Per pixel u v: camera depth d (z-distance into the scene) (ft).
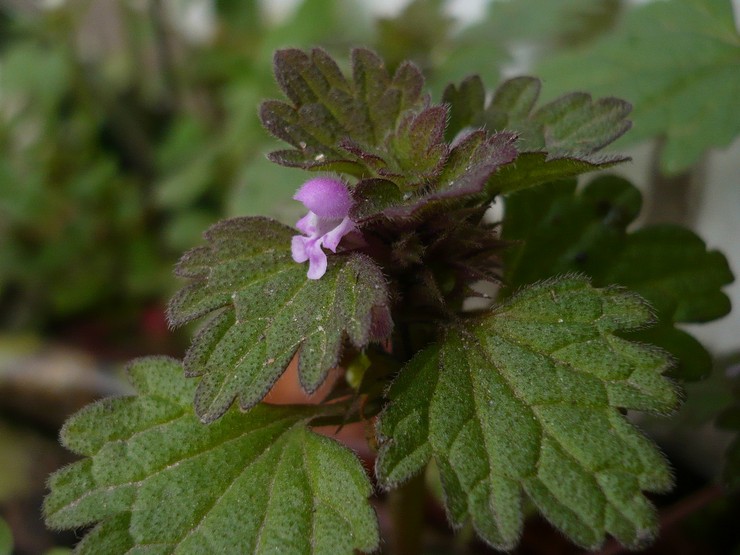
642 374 0.24
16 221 0.60
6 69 0.63
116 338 0.57
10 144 0.64
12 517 0.44
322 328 0.25
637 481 0.23
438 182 0.25
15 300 0.61
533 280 0.31
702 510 0.39
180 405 0.27
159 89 0.70
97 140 0.67
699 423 0.34
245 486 0.26
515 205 0.32
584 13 0.50
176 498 0.26
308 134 0.28
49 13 0.65
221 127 0.67
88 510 0.26
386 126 0.28
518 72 0.51
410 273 0.26
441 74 0.44
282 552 0.25
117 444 0.26
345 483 0.25
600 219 0.32
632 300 0.25
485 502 0.23
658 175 0.48
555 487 0.23
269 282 0.26
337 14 0.59
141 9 0.69
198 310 0.26
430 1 0.49
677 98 0.35
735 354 0.36
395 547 0.31
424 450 0.24
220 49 0.65
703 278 0.31
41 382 0.52
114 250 0.61
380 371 0.27
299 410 0.28
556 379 0.24
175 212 0.62
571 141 0.28
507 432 0.24
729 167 0.43
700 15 0.37
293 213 0.35
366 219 0.24
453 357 0.25
